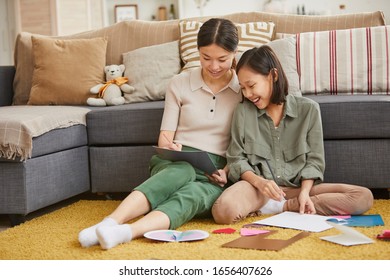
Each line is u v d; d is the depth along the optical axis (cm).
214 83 242
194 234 191
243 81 223
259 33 315
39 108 285
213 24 227
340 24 318
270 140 231
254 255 169
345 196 213
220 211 211
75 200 293
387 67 289
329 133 254
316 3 621
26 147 235
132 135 276
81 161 277
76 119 274
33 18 614
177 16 643
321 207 215
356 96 267
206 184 220
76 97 329
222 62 227
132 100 319
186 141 240
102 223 188
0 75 354
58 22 604
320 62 297
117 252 177
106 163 280
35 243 198
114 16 648
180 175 210
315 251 171
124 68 332
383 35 294
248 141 230
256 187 217
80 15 617
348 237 181
